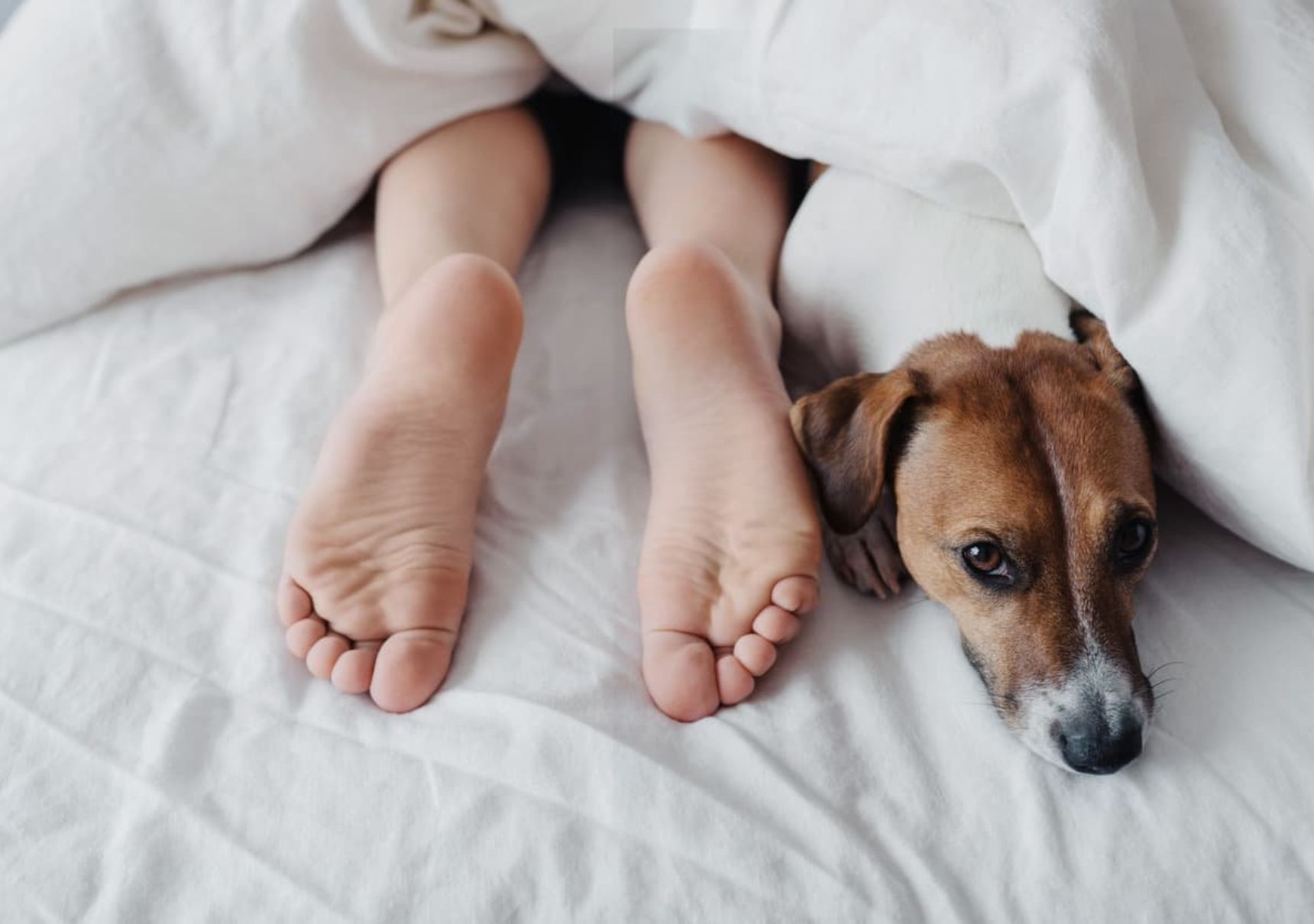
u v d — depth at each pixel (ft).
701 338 2.08
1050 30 2.00
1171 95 2.05
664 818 1.80
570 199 2.85
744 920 1.73
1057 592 1.93
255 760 1.88
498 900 1.74
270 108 2.37
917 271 2.23
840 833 1.79
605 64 2.56
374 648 1.99
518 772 1.85
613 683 1.96
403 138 2.51
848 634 2.04
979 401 2.01
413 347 2.09
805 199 2.43
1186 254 1.95
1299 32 2.06
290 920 1.74
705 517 2.04
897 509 2.11
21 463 2.23
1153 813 1.81
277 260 2.61
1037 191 2.07
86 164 2.37
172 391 2.34
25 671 1.96
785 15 2.21
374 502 2.03
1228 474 1.98
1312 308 1.94
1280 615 2.01
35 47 2.43
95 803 1.83
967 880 1.77
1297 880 1.76
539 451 2.28
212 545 2.11
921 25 2.09
